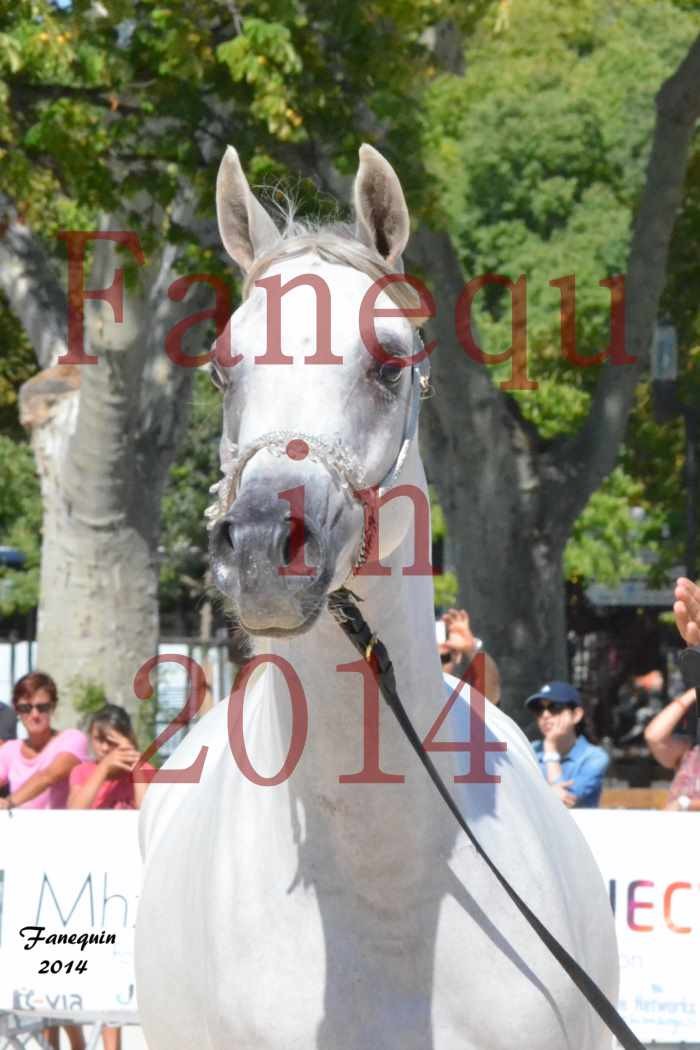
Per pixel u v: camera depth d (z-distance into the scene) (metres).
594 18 32.59
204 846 4.45
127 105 14.16
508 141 30.03
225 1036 4.11
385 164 4.05
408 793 3.94
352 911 4.02
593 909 4.82
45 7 13.01
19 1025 8.52
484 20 14.93
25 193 13.99
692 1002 7.91
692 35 31.12
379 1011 3.99
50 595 17.56
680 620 4.81
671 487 29.47
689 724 9.20
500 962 4.05
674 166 16.47
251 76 12.94
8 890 8.31
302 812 4.05
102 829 8.31
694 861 7.93
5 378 25.83
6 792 9.85
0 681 27.03
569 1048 4.16
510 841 4.27
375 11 13.88
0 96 13.16
